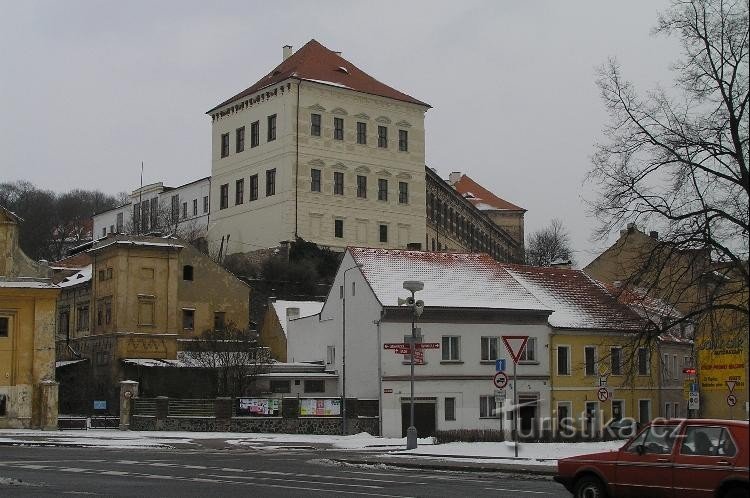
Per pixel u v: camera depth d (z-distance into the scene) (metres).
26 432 54.31
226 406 56.25
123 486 22.89
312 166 103.19
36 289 59.25
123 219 137.12
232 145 110.00
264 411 56.12
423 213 110.38
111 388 72.12
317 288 97.00
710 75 35.38
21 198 152.75
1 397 58.31
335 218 104.06
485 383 58.91
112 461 32.84
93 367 79.19
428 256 63.31
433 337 58.28
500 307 59.66
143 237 78.69
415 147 110.38
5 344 58.78
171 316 79.00
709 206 34.84
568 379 61.31
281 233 101.69
